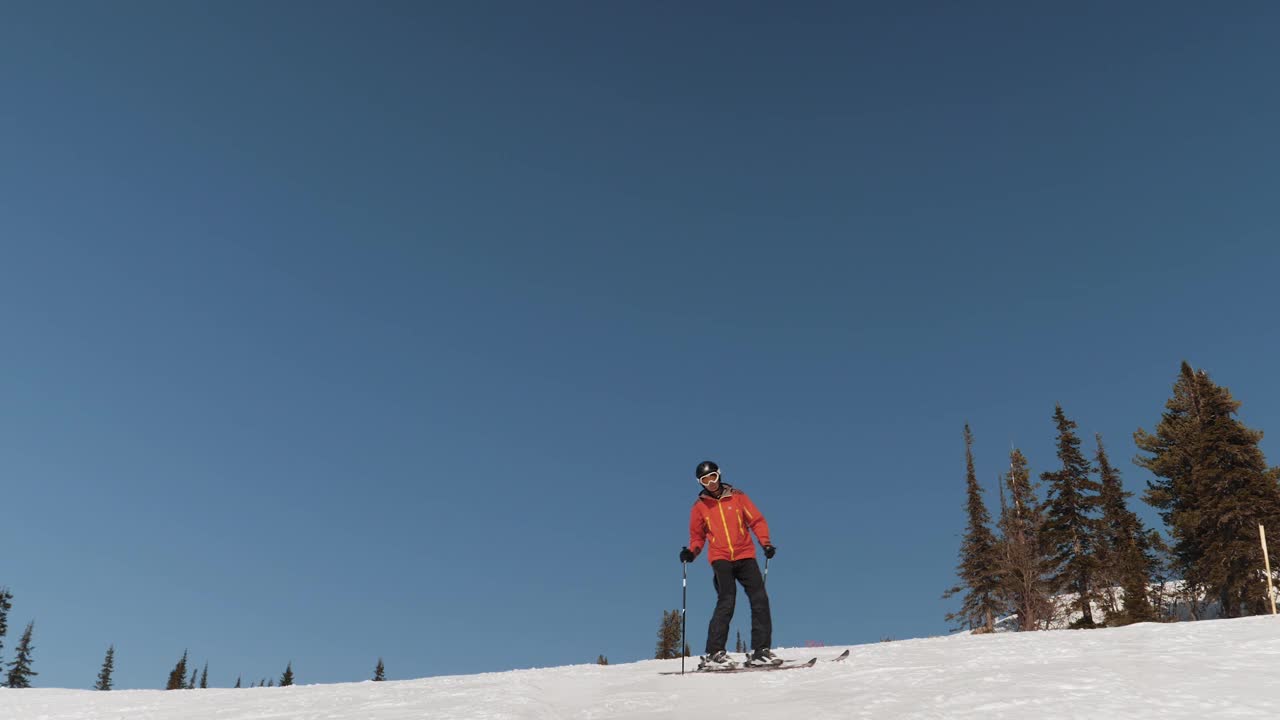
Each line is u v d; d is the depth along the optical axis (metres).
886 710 5.45
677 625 49.72
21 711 9.12
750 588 8.95
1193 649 6.80
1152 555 45.97
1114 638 7.98
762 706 6.24
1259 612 39.81
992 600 48.22
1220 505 39.69
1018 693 5.46
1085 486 45.72
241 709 8.38
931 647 8.98
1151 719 4.56
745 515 9.15
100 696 10.03
